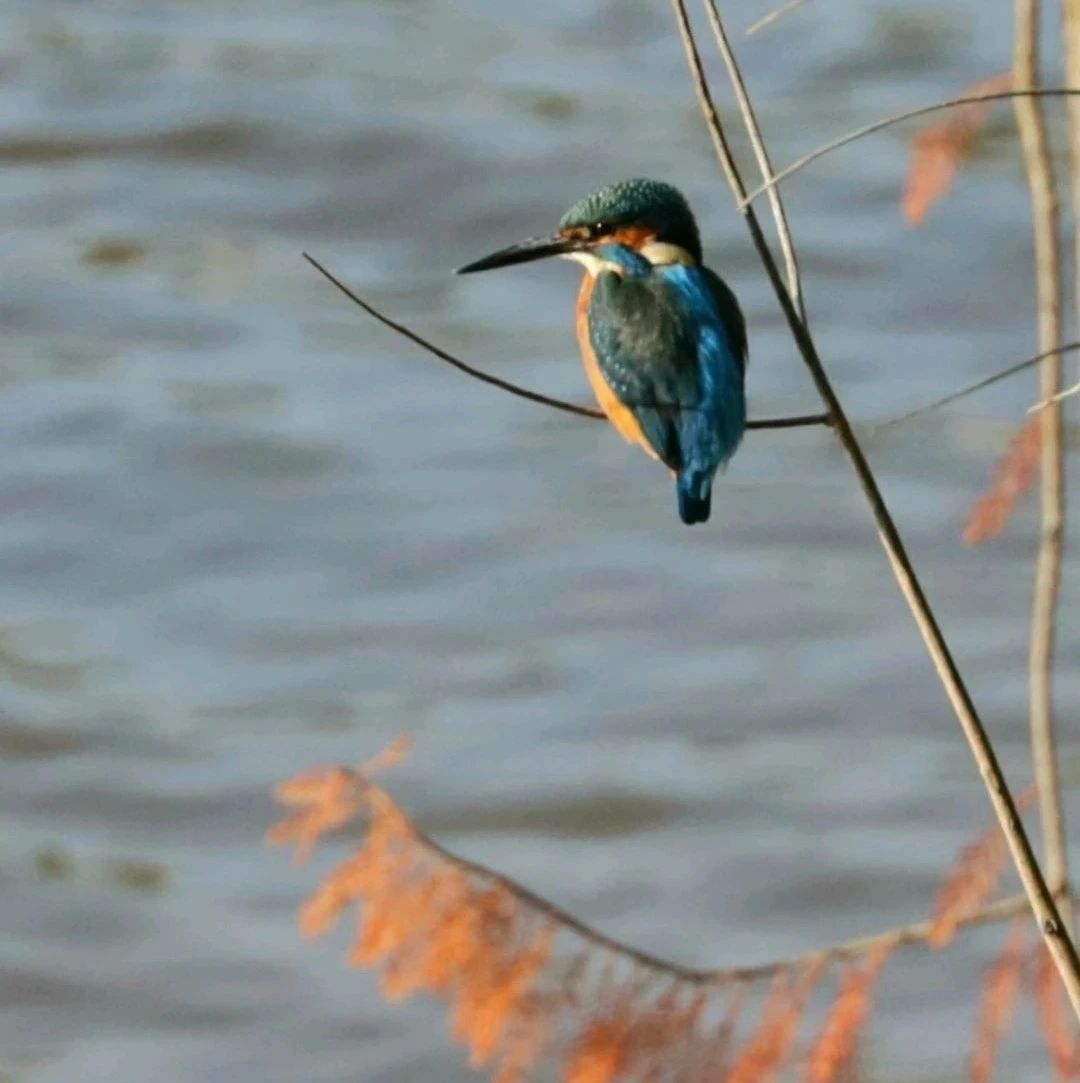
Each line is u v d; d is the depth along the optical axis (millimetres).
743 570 17875
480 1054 6391
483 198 23594
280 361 20969
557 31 27406
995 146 24219
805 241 22812
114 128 24797
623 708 16328
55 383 20453
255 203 23672
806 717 16203
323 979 13680
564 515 18594
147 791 15586
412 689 16625
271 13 27984
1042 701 7277
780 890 14398
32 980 13812
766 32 26562
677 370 8039
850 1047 6695
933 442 19516
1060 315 7273
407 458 19359
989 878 7043
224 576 17969
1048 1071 12219
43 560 18203
